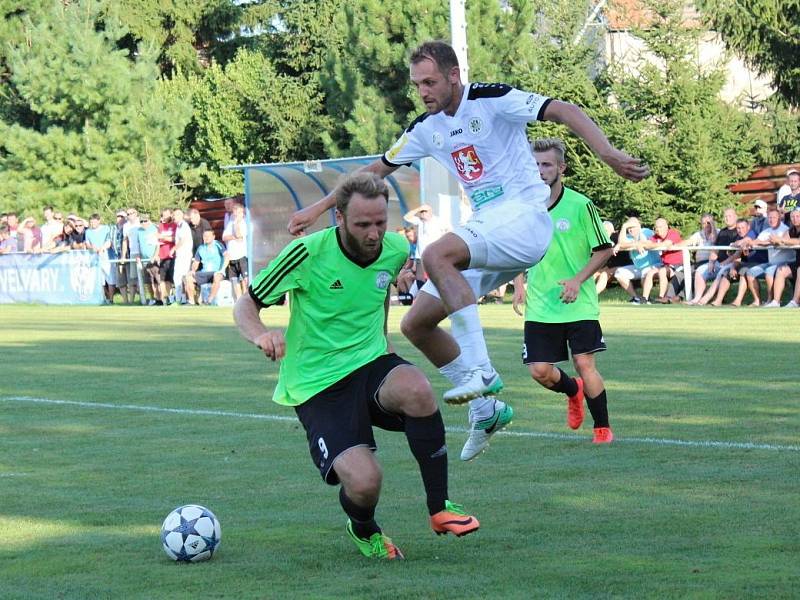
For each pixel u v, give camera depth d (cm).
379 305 826
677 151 3900
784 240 3058
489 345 2341
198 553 785
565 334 1264
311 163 3900
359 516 788
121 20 6875
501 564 761
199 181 5978
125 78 5866
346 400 809
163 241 4200
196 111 6131
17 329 3106
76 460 1205
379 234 784
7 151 6197
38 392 1783
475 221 938
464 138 941
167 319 3403
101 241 4416
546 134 4078
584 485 1013
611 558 765
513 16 4744
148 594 711
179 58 6981
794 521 857
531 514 906
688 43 4047
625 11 4419
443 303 912
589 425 1358
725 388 1609
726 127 4056
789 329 2450
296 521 912
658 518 878
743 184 4088
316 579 738
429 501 791
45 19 6219
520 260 934
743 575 713
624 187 3859
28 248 4700
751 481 1005
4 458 1224
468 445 972
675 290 3412
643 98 4012
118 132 5834
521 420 1409
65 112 5916
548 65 4394
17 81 5981
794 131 4297
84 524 913
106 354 2375
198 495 1019
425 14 4834
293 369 824
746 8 4156
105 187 5772
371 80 5003
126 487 1059
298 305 819
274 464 1162
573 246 1259
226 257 4050
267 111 5669
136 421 1475
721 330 2475
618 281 3494
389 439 1312
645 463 1108
